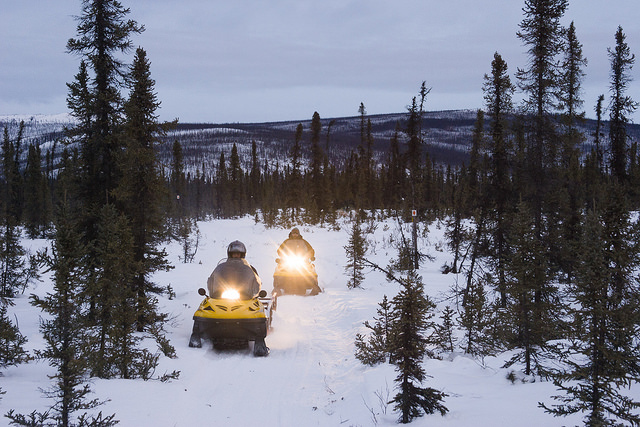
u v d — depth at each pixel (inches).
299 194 2461.9
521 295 255.4
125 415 187.2
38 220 1665.8
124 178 431.2
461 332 378.3
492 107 648.4
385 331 300.0
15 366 253.9
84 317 224.8
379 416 201.8
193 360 297.0
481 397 213.5
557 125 529.3
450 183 2603.3
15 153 1941.4
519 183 557.9
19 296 569.6
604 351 154.4
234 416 206.8
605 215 167.6
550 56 530.0
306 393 246.4
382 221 1790.1
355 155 2842.0
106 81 561.9
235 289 362.0
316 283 582.2
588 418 173.8
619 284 162.7
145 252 417.4
